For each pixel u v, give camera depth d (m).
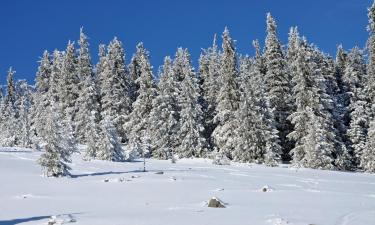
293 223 13.45
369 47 55.81
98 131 46.88
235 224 13.31
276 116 58.91
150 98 65.62
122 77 72.81
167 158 57.72
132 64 79.81
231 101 57.12
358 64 66.69
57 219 13.99
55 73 81.62
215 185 24.94
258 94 53.09
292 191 22.70
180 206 17.05
